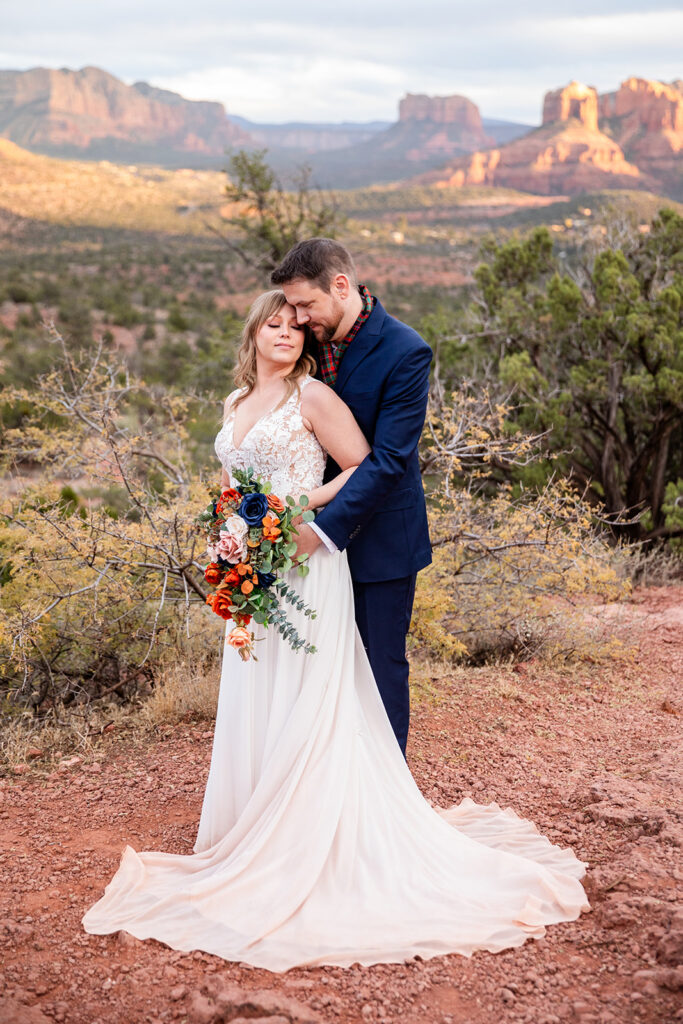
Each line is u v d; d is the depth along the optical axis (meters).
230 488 3.18
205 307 60.53
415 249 149.12
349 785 3.02
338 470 3.24
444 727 4.73
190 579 5.22
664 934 2.63
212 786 3.18
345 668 3.12
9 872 3.22
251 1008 2.29
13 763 4.32
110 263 92.56
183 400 7.05
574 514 6.05
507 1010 2.40
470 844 3.14
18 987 2.50
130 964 2.62
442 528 5.70
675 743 4.43
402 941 2.69
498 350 11.67
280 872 2.89
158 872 3.09
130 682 5.52
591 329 10.15
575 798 3.74
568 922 2.82
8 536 5.11
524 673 5.80
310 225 16.47
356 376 3.07
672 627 7.05
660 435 9.88
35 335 35.34
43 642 4.95
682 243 11.17
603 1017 2.31
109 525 4.97
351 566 3.23
